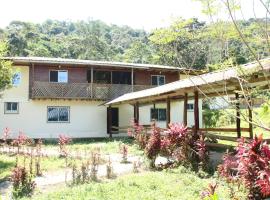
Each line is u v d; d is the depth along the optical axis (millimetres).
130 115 28906
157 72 30047
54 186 10562
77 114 27594
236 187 8320
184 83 14648
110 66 27500
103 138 27312
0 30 55094
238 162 6844
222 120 30547
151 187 9398
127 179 10344
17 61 25297
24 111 26375
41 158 15492
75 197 8727
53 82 26391
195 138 12086
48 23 107375
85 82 27953
